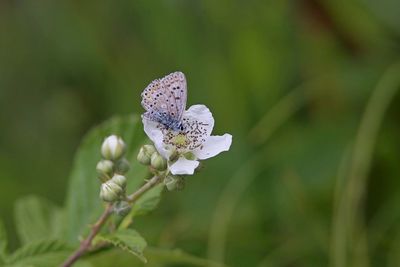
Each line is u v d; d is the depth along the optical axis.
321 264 0.72
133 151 0.57
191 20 0.76
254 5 0.75
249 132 0.75
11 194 0.77
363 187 0.69
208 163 0.75
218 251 0.70
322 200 0.72
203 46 0.76
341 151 0.72
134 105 0.78
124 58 0.80
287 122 0.75
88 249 0.53
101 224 0.52
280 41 0.75
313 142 0.73
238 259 0.72
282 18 0.75
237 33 0.75
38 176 0.80
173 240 0.71
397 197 0.72
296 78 0.75
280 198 0.73
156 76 0.78
